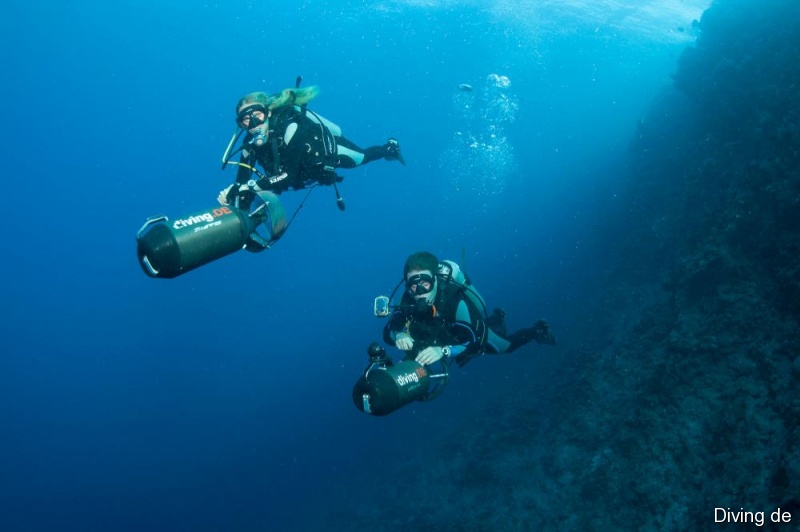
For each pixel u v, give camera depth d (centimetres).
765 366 534
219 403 3145
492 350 468
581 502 716
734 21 1132
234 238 257
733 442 525
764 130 772
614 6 1948
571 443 798
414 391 291
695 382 598
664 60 1638
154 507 2227
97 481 2992
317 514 1405
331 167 373
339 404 2150
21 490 3177
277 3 3259
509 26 2058
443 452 1131
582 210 1406
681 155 1079
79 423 4034
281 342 3338
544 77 1906
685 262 731
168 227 238
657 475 596
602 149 1577
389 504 1146
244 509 1772
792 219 589
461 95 2098
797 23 906
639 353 785
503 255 1596
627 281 976
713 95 1013
